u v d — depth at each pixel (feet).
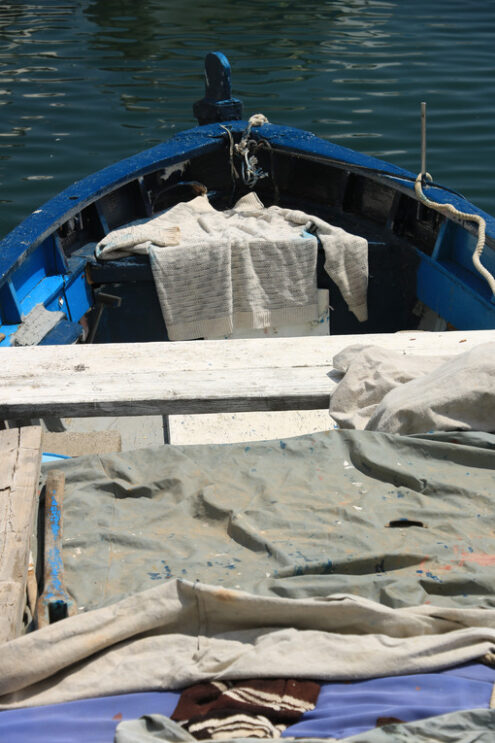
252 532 7.97
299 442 9.32
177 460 9.13
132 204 20.68
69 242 18.65
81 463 9.19
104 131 34.24
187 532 8.29
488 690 6.22
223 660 6.57
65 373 11.37
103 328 18.63
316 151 20.18
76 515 8.52
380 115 35.68
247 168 20.70
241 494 8.68
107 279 18.06
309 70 41.45
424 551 7.59
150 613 6.90
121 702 6.33
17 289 16.15
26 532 7.95
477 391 9.51
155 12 52.95
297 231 18.29
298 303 18.07
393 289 19.07
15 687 6.53
